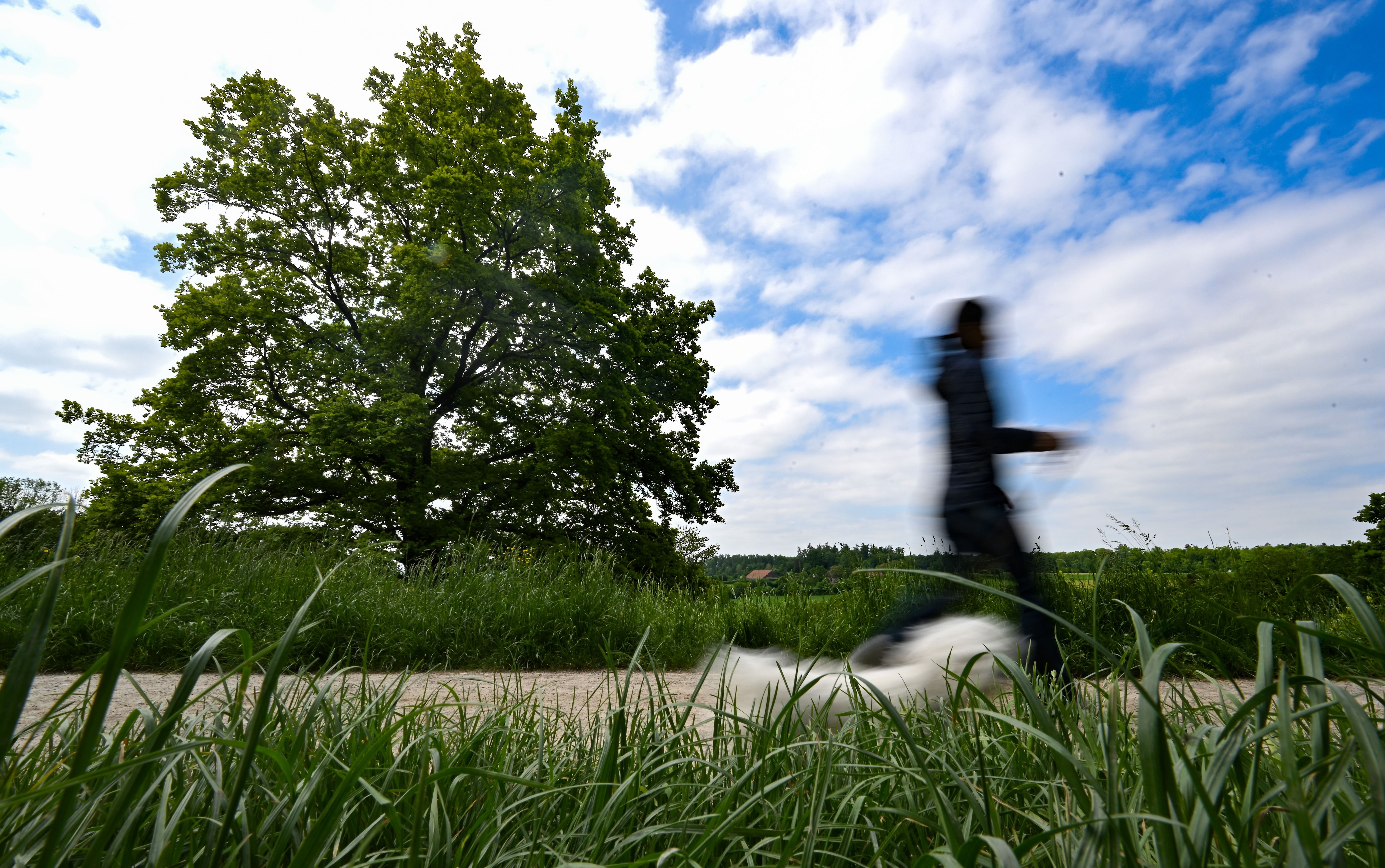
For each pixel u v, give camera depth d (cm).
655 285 2562
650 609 612
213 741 85
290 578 605
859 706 187
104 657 63
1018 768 156
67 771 136
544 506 1956
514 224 2017
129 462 1977
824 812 142
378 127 2086
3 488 952
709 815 124
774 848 124
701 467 2483
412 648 511
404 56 2211
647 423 2300
